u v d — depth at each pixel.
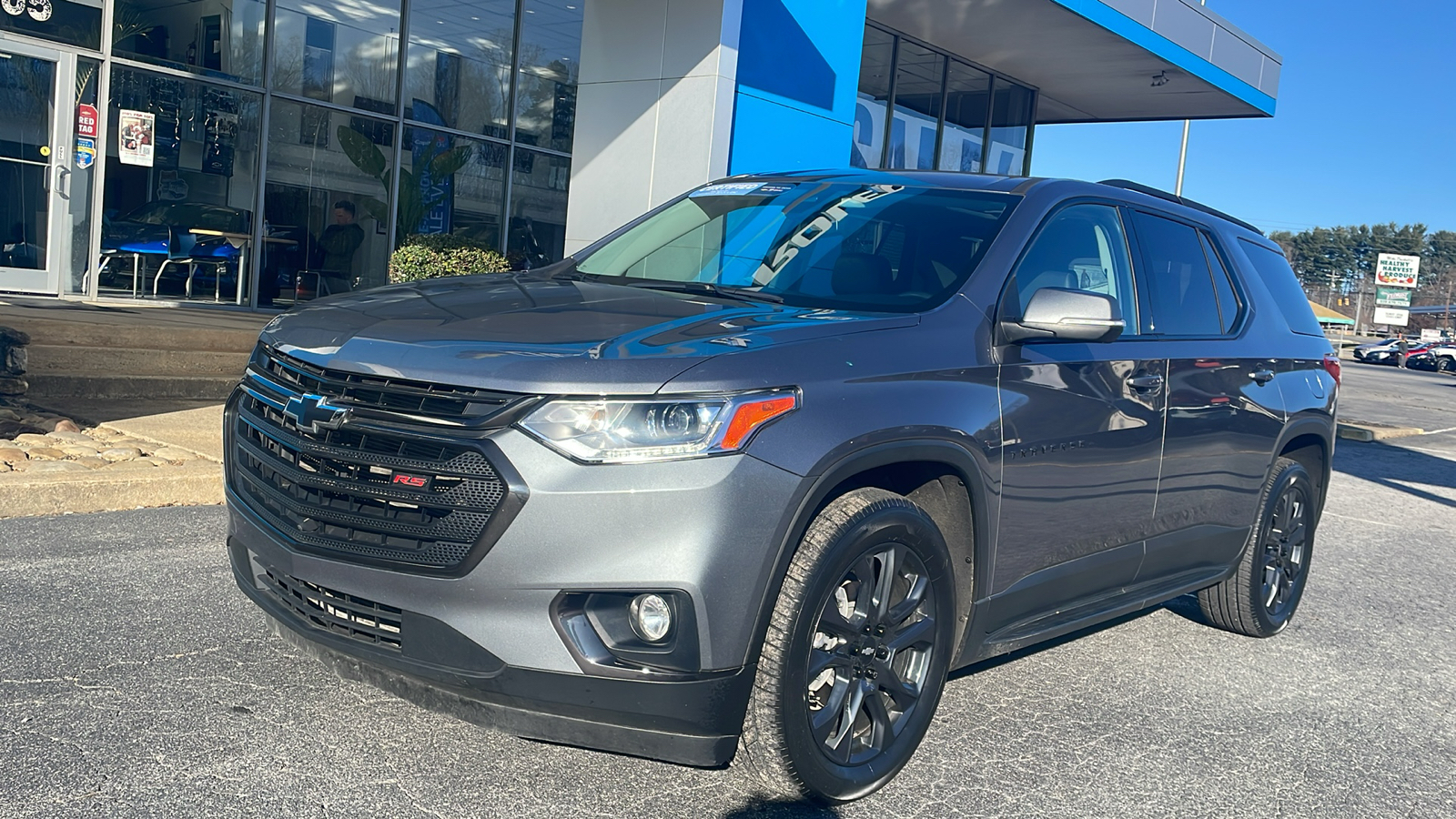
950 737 3.72
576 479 2.64
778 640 2.83
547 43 14.83
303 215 12.82
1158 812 3.32
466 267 10.98
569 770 3.19
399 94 13.42
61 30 10.93
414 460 2.76
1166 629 5.36
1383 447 15.02
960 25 15.38
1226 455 4.64
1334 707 4.42
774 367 2.87
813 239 4.00
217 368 9.16
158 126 11.65
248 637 3.99
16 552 4.73
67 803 2.76
